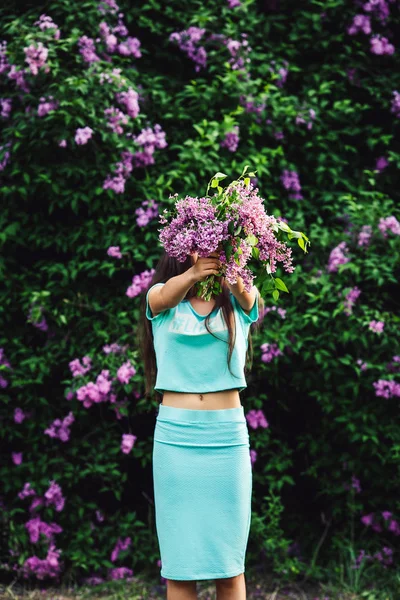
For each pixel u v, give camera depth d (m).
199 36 4.09
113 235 3.89
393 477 3.85
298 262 4.02
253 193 2.23
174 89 4.25
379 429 3.75
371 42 4.25
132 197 3.95
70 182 3.88
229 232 2.20
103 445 3.81
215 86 4.13
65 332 3.87
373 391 3.81
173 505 2.34
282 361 3.90
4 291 3.86
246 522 2.40
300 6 4.38
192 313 2.38
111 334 3.80
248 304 2.42
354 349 3.82
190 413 2.34
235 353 2.40
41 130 3.71
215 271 2.26
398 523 3.85
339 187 4.32
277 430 4.07
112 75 3.76
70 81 3.64
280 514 4.02
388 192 4.38
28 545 3.73
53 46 3.72
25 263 4.06
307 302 3.83
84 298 3.88
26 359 3.84
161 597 3.60
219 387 2.36
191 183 3.87
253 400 3.85
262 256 2.29
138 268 4.00
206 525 2.32
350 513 3.86
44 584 3.74
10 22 4.01
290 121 4.12
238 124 4.00
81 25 3.91
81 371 3.65
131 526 3.78
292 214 4.09
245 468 2.39
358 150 4.42
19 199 3.92
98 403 3.89
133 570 3.86
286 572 3.68
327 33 4.32
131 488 4.09
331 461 3.92
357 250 3.91
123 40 4.14
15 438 3.89
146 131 3.83
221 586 2.41
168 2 4.24
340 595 3.55
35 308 3.69
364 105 4.23
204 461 2.32
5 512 3.73
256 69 4.21
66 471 3.76
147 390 2.72
